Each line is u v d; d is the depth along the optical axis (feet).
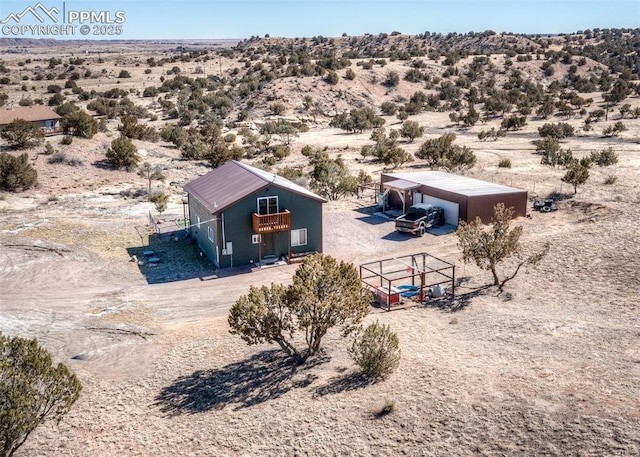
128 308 86.84
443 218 132.98
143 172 197.36
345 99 433.48
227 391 60.23
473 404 52.39
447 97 458.09
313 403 55.98
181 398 59.47
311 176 188.65
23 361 46.62
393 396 55.72
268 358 68.08
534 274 94.53
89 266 105.60
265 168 196.65
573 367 58.18
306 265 64.69
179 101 394.52
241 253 107.45
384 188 153.17
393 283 94.58
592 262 96.12
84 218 138.72
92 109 359.46
